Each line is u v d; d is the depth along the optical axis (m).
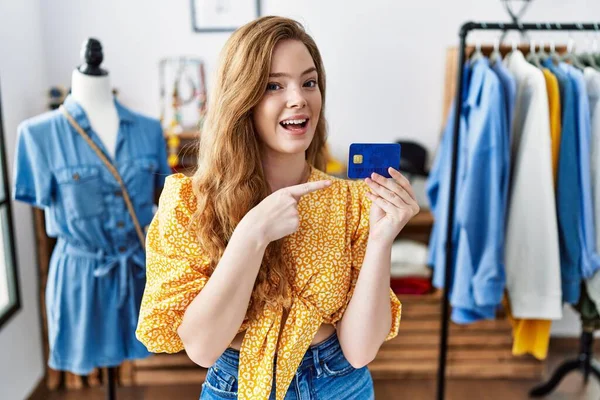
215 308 0.98
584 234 1.89
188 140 2.65
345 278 1.12
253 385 1.06
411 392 2.64
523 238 1.90
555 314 1.89
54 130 1.83
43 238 2.51
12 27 2.38
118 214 1.88
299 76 1.05
